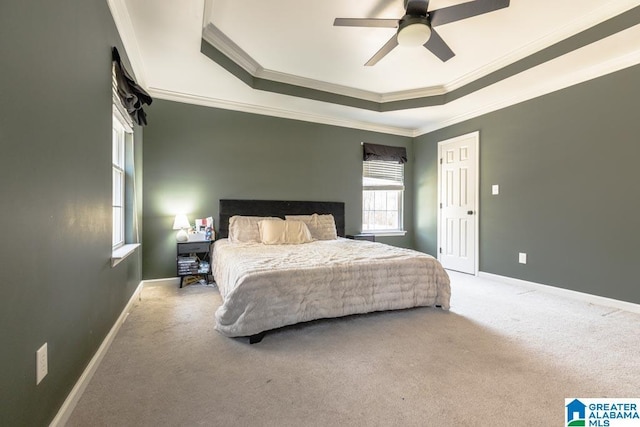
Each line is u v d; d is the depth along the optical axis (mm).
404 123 5020
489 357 1903
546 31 2746
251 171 4219
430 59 3279
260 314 2121
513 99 3818
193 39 2576
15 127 961
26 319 1022
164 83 3479
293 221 3990
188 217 3854
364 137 5047
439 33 2768
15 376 956
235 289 2135
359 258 2701
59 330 1274
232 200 4051
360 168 5012
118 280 2332
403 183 5406
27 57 1036
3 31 898
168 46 2686
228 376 1686
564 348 2023
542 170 3525
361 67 3471
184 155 3828
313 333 2268
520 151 3756
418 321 2512
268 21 2631
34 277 1075
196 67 3074
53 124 1228
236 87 3562
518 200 3783
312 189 4633
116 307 2266
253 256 2760
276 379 1660
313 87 3938
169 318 2561
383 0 2379
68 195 1372
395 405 1441
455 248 4652
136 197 3287
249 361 1853
